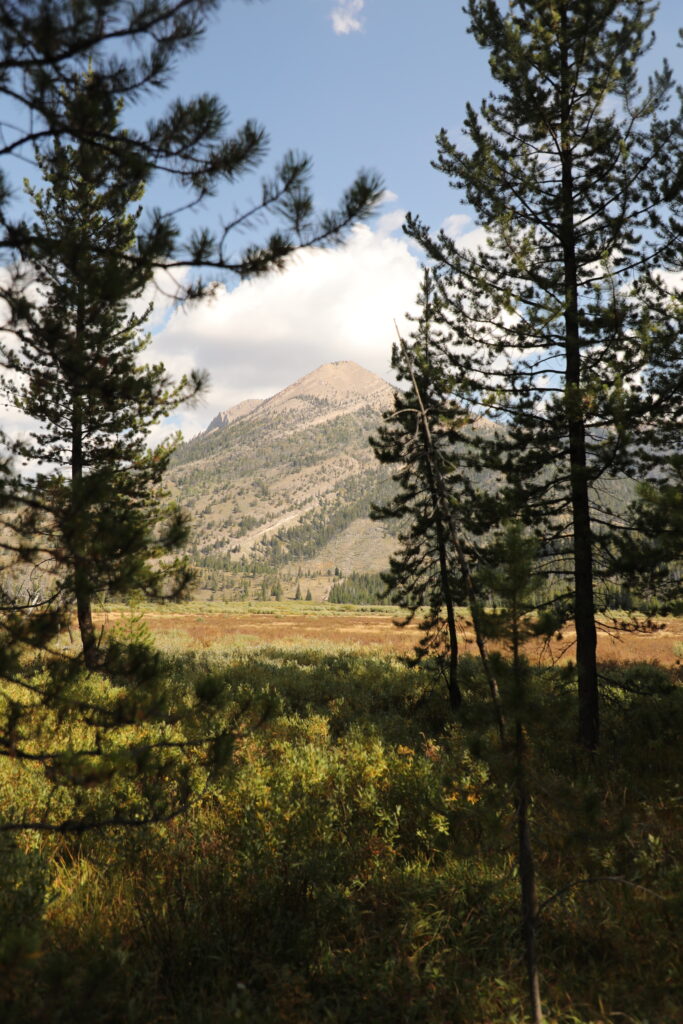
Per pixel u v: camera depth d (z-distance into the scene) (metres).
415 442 12.66
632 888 4.70
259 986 3.88
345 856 5.20
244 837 5.33
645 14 10.34
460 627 13.69
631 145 10.91
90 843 5.16
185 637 33.75
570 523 10.88
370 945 4.17
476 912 4.58
